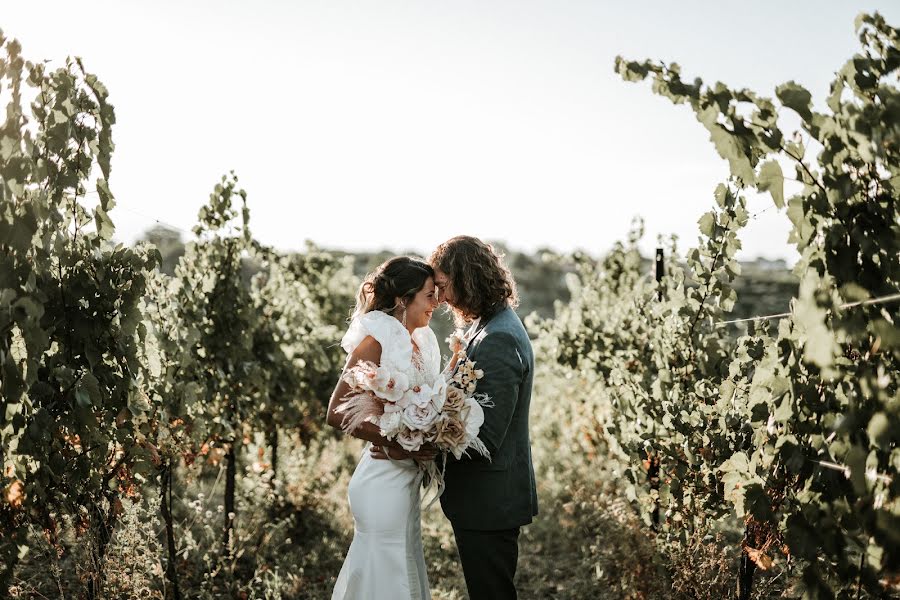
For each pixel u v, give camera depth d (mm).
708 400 3104
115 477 2973
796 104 1868
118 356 2803
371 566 2852
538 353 5926
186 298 3965
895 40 1830
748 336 3135
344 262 7992
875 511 1826
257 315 4660
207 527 3848
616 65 2072
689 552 3074
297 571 4316
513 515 2812
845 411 2027
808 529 2104
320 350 5289
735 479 2471
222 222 4191
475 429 2602
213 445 4074
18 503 2447
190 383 3439
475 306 2904
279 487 5051
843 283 1882
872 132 1692
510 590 2867
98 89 2627
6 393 2168
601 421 5258
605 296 5746
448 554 4848
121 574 2986
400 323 2861
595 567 4199
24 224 2168
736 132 1969
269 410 4973
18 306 2182
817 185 1930
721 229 3146
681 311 3297
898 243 1817
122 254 2826
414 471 2936
